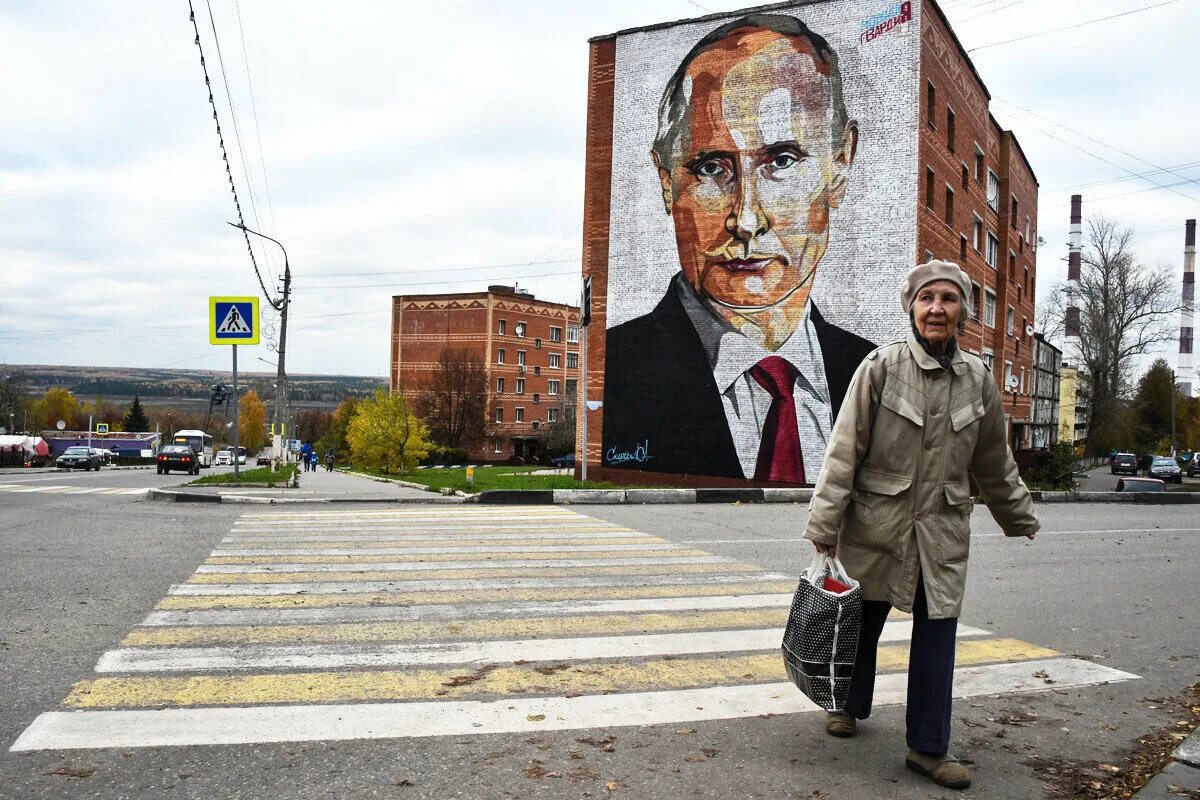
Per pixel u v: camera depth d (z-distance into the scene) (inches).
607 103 981.8
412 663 183.8
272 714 150.6
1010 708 166.4
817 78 879.7
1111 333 2121.1
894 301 843.4
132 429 4488.2
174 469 1338.6
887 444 132.1
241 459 3307.1
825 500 132.4
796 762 134.4
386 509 526.3
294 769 127.4
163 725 144.0
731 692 168.4
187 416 5142.7
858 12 864.9
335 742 138.3
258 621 219.1
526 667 182.5
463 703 158.6
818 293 874.1
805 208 882.8
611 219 975.0
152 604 236.7
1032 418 1636.3
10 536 370.3
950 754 141.3
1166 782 128.7
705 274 925.2
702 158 928.9
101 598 243.1
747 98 909.8
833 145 871.7
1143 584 316.5
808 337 877.2
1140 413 2888.8
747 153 908.6
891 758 137.1
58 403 4306.1
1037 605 271.9
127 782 121.6
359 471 1690.5
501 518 474.6
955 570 130.6
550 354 3070.9
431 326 2896.2
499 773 127.4
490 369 2824.8
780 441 884.6
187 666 178.4
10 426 3289.9
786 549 368.5
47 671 172.7
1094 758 140.9
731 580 288.8
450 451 2527.1
